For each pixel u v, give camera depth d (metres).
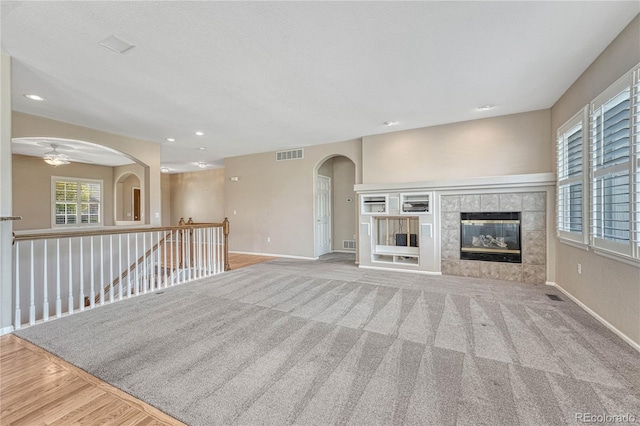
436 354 2.21
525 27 2.35
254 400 1.69
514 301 3.46
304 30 2.35
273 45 2.57
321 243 7.11
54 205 8.25
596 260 2.89
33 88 3.41
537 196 4.27
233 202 7.79
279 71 3.05
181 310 3.22
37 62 2.82
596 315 2.88
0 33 2.34
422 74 3.15
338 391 1.77
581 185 3.22
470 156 4.80
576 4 2.08
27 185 7.77
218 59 2.80
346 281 4.49
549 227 4.20
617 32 2.42
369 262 5.56
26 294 3.82
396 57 2.79
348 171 7.57
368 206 5.64
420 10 2.12
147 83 3.31
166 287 4.20
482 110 4.31
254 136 5.77
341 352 2.25
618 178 2.48
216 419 1.54
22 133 4.25
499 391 1.75
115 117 4.49
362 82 3.34
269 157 7.25
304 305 3.38
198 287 4.18
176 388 1.82
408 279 4.59
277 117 4.59
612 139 2.54
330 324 2.81
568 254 3.64
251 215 7.52
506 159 4.55
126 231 3.72
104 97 3.70
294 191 6.93
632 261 2.26
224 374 1.96
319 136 5.80
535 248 4.30
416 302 3.46
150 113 4.33
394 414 1.56
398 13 2.15
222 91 3.56
